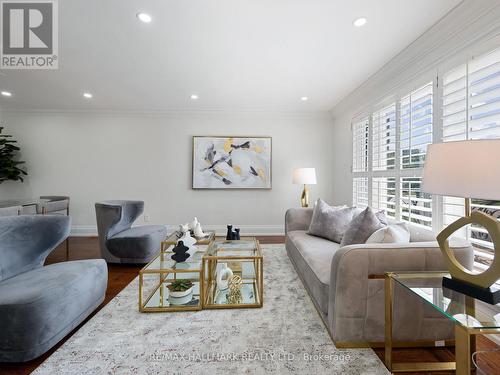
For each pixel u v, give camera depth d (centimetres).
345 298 139
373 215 181
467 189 92
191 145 443
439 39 192
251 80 303
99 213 292
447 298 108
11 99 378
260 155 443
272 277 249
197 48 229
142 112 434
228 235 264
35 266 181
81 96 364
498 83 150
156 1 169
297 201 451
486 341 150
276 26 196
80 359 134
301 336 154
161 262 208
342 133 404
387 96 268
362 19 186
